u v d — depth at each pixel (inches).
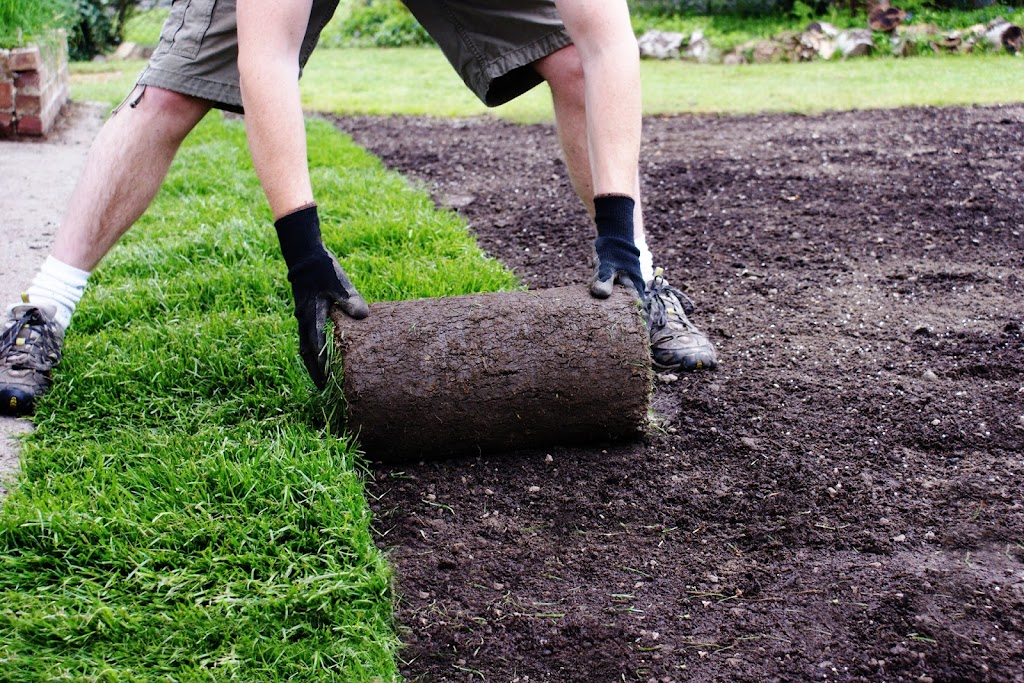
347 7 657.6
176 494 88.6
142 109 111.4
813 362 121.8
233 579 79.4
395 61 469.4
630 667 73.1
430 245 153.6
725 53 424.5
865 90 315.3
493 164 225.0
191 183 196.4
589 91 100.8
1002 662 72.3
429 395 94.9
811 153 225.3
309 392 103.3
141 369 110.5
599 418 99.7
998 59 384.5
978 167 207.8
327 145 233.1
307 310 94.8
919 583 81.2
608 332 96.9
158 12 586.6
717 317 136.2
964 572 82.6
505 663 73.8
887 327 131.6
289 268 95.3
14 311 110.3
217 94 110.4
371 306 98.2
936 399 111.9
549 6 111.4
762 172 209.8
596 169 100.7
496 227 177.0
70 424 102.9
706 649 74.7
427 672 72.9
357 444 96.7
